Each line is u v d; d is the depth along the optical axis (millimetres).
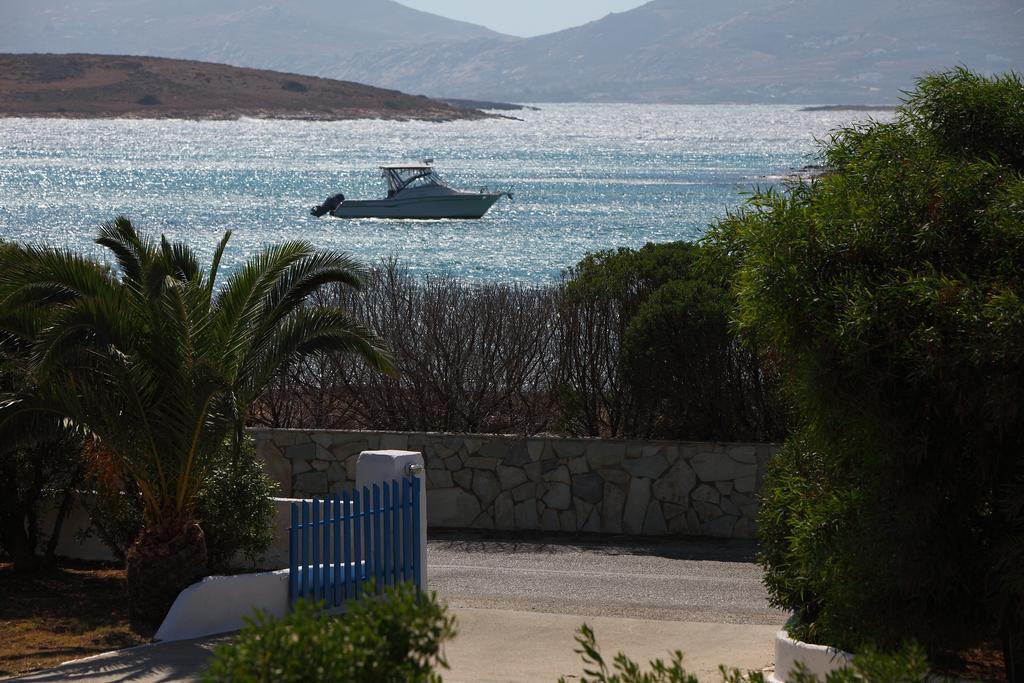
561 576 33188
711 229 22453
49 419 26641
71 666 23516
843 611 20312
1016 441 18578
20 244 30406
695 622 27859
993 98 20953
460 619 27922
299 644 10430
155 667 23281
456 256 143625
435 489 41281
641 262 43188
